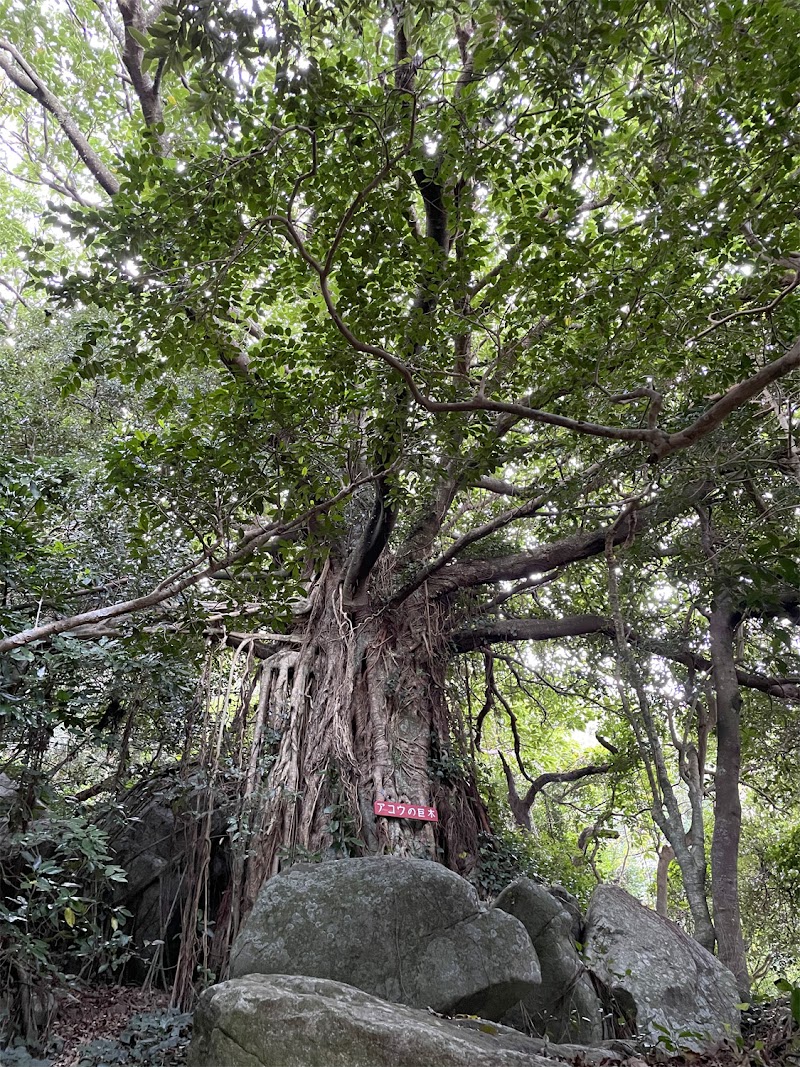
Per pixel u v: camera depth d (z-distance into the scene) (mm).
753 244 5727
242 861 7285
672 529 9398
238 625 7043
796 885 11188
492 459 7086
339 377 6070
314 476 6223
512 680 13375
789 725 10844
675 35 5590
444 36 6375
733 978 6535
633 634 10148
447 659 9906
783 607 8109
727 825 7918
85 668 7004
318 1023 3826
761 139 4973
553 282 5742
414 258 5590
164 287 5125
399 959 5480
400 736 8625
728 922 7371
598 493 9047
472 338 8344
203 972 6543
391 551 10414
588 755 15555
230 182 4797
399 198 5250
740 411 7137
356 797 7867
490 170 5293
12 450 8039
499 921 5707
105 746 7691
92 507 8031
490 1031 4891
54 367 10211
